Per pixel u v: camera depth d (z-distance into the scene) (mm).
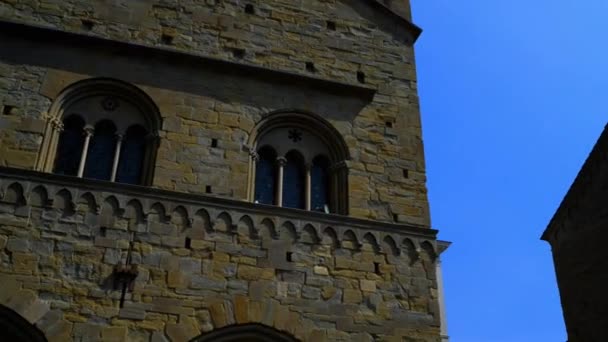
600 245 29359
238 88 22234
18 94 19969
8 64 20375
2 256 17047
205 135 20953
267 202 21031
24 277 16953
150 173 19906
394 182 22031
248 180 20688
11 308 16484
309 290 18922
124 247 18031
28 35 21047
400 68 24984
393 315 19250
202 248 18625
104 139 20547
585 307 30016
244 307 18125
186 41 22844
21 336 16453
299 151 22109
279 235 19469
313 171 22109
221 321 17750
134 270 17609
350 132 22672
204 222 19016
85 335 16641
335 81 23359
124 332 16922
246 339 18016
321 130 22578
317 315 18625
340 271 19469
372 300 19297
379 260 20000
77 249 17672
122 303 17266
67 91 20547
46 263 17266
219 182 20250
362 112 23297
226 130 21281
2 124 19328
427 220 21531
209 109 21484
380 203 21453
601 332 28656
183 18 23266
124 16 22656
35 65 20609
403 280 19891
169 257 18234
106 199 18531
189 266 18281
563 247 32250
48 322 16562
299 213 19953
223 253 18719
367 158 22281
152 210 18750
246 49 23422
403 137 23172
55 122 19969
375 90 23672
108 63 21344
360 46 25031
